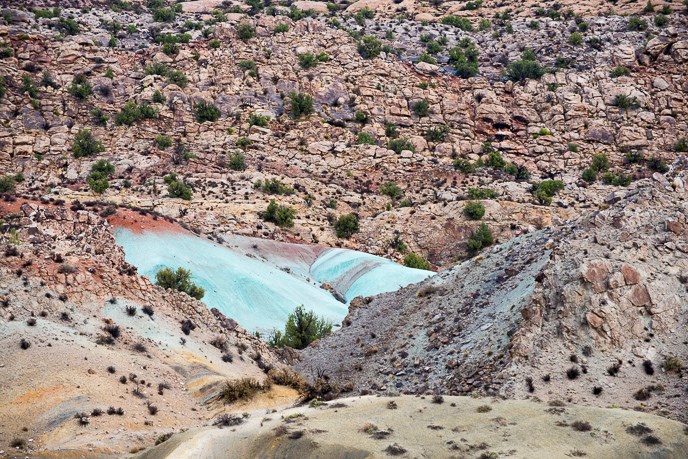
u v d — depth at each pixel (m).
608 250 38.22
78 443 28.50
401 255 95.31
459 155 121.69
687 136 126.56
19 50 128.50
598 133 126.50
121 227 71.62
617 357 34.00
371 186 112.19
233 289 65.62
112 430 30.09
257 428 28.53
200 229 83.56
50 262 39.22
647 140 125.38
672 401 31.11
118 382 33.62
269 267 75.56
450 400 31.42
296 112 124.62
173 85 126.50
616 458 26.05
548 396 32.16
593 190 108.06
